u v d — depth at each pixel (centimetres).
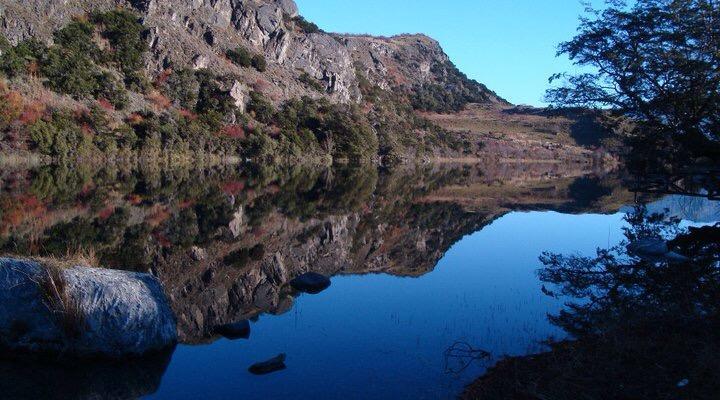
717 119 1475
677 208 2114
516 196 2955
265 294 923
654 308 712
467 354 625
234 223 1712
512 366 557
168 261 1148
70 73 4291
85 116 4062
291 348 657
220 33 7438
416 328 729
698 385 443
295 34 9256
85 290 615
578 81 1672
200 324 754
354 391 535
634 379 471
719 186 1628
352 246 1433
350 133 6525
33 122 3584
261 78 7138
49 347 588
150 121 4531
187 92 5597
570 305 827
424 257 1283
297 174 4247
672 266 1009
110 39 5638
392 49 15288
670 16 1411
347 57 9662
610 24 1544
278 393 534
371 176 4462
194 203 2133
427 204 2497
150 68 5703
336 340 684
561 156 8638
